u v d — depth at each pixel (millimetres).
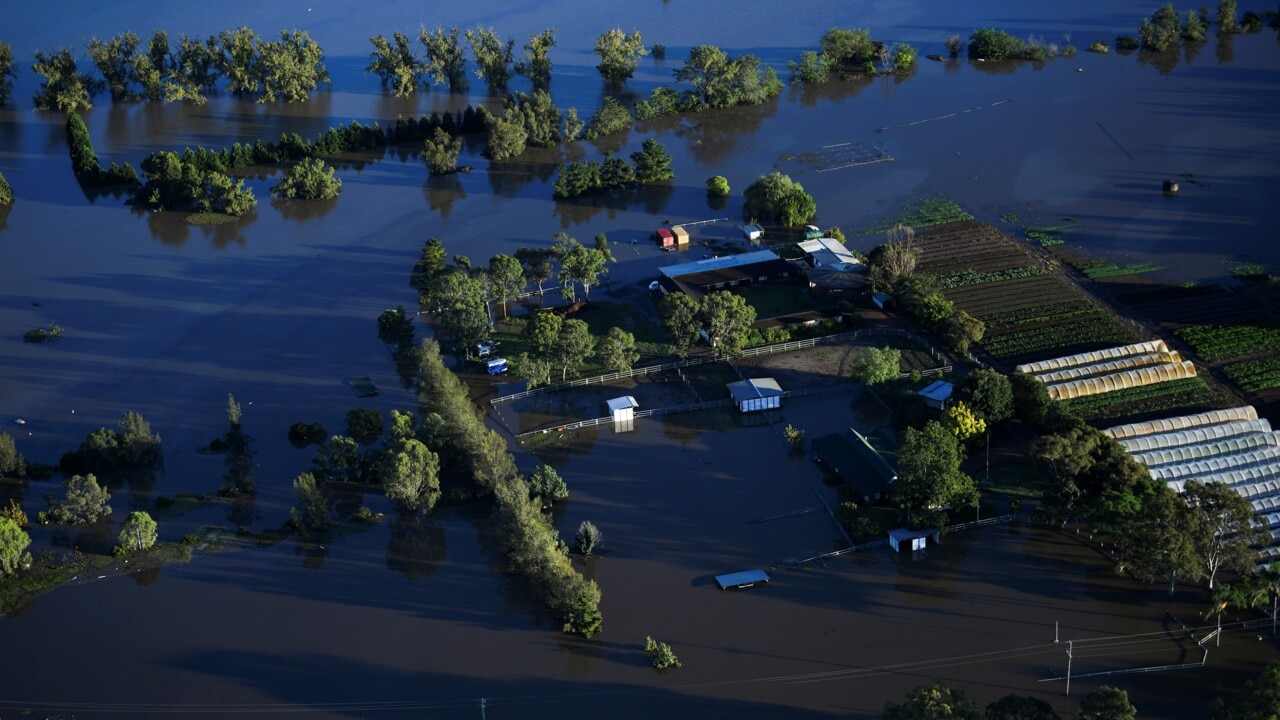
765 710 145125
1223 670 146875
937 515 170500
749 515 180375
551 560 163125
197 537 180375
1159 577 162500
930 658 151750
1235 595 153750
